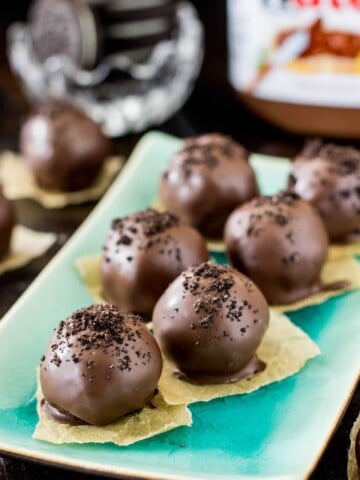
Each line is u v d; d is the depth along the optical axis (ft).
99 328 0.97
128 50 1.60
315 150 1.31
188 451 0.94
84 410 0.95
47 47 1.65
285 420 0.98
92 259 1.21
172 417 0.98
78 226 1.38
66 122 1.42
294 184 1.26
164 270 1.12
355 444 0.93
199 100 1.72
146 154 1.43
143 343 0.97
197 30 1.73
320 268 1.17
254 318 1.02
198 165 1.28
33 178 1.46
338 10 1.45
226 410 0.99
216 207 1.27
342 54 1.48
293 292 1.16
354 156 1.28
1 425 0.97
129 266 1.12
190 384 1.03
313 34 1.48
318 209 1.24
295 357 1.05
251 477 0.89
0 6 2.00
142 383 0.96
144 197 1.35
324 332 1.10
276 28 1.49
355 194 1.24
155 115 1.66
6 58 1.87
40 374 0.98
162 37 1.62
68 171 1.41
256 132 1.62
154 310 1.05
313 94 1.52
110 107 1.64
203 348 1.00
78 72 1.61
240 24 1.52
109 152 1.48
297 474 0.88
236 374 1.03
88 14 1.57
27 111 1.71
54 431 0.96
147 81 1.65
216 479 0.88
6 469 0.96
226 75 1.79
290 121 1.57
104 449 0.94
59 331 0.98
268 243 1.14
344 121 1.54
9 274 1.27
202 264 1.06
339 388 1.00
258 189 1.32
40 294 1.14
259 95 1.56
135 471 0.89
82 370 0.94
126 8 1.57
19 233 1.35
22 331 1.09
